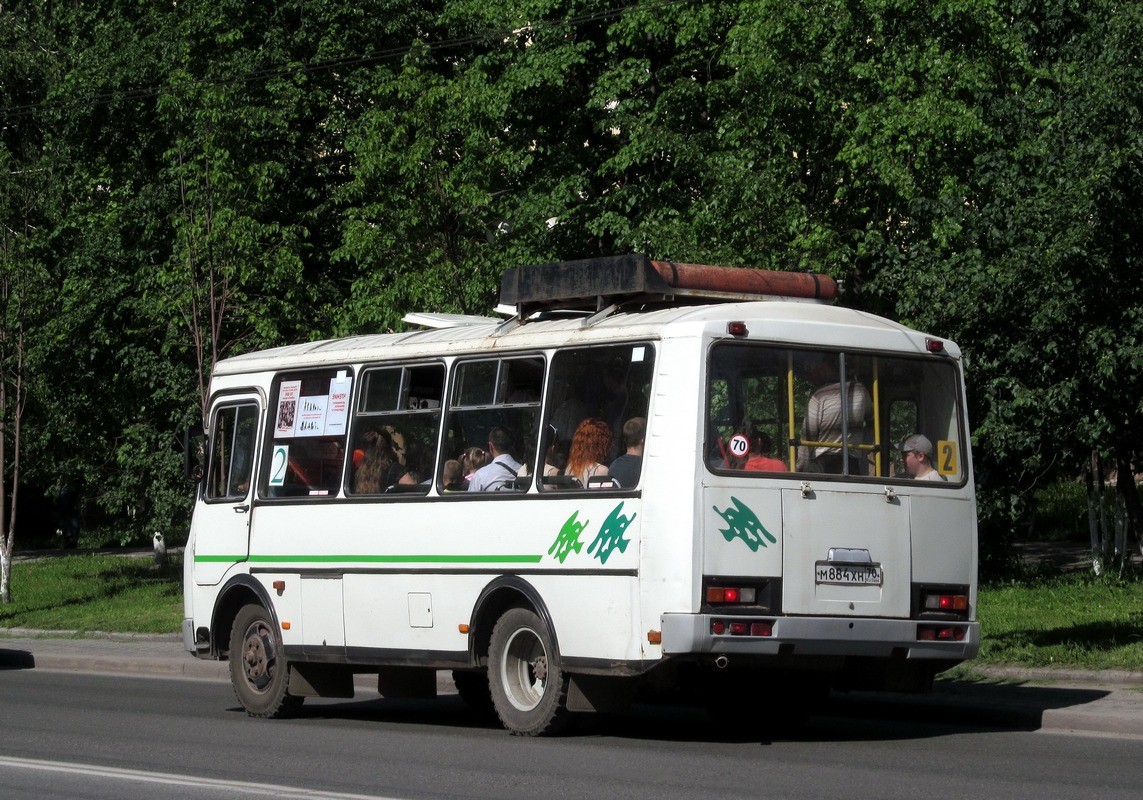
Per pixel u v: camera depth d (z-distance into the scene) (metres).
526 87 33.25
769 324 13.47
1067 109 19.41
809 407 13.55
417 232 28.66
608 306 14.53
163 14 37.72
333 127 36.19
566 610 13.86
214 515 18.23
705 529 12.91
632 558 13.26
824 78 27.12
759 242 25.73
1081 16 23.80
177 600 33.91
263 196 33.19
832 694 17.03
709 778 11.56
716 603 12.84
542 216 33.38
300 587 16.89
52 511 62.47
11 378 36.53
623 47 34.19
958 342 20.45
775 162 26.64
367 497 16.20
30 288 36.16
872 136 26.27
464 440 15.28
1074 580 25.58
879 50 27.42
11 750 14.27
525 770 12.20
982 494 23.64
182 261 30.20
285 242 32.84
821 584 13.26
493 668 14.63
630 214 34.06
